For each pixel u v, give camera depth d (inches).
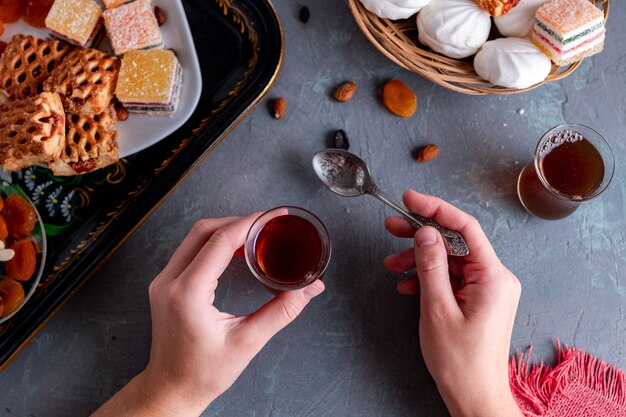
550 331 27.1
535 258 27.5
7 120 25.6
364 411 26.6
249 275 27.1
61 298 26.0
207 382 24.0
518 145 28.0
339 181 27.0
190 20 28.1
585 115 28.2
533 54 25.6
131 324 26.8
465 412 24.9
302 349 26.9
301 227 24.6
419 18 26.4
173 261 24.6
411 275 27.3
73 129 26.5
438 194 27.7
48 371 26.6
